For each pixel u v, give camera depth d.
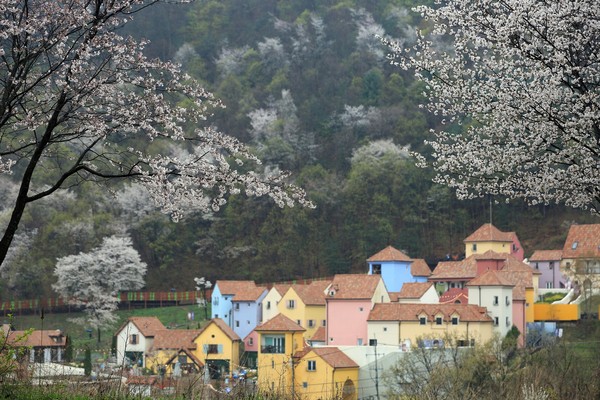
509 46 41.41
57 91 36.56
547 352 82.00
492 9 42.78
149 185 35.78
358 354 112.44
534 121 42.03
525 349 97.25
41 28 34.47
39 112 35.53
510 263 167.38
